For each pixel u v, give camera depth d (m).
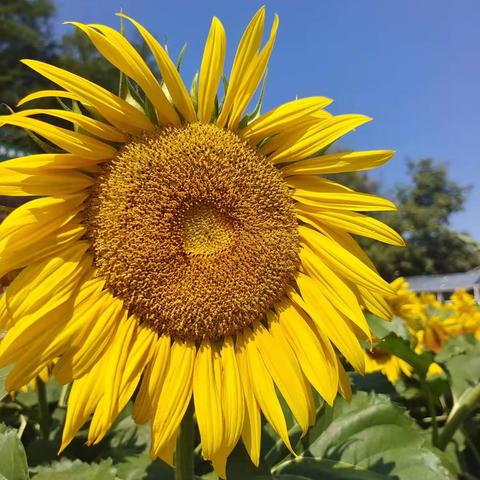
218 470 0.29
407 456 0.38
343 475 0.36
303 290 0.34
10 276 0.38
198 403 0.31
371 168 0.34
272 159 0.35
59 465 0.33
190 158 0.33
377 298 0.34
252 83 0.33
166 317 0.32
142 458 0.39
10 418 0.46
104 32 0.29
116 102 0.31
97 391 0.29
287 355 0.33
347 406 0.41
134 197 0.32
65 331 0.29
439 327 0.69
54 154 0.30
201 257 0.33
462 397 0.50
